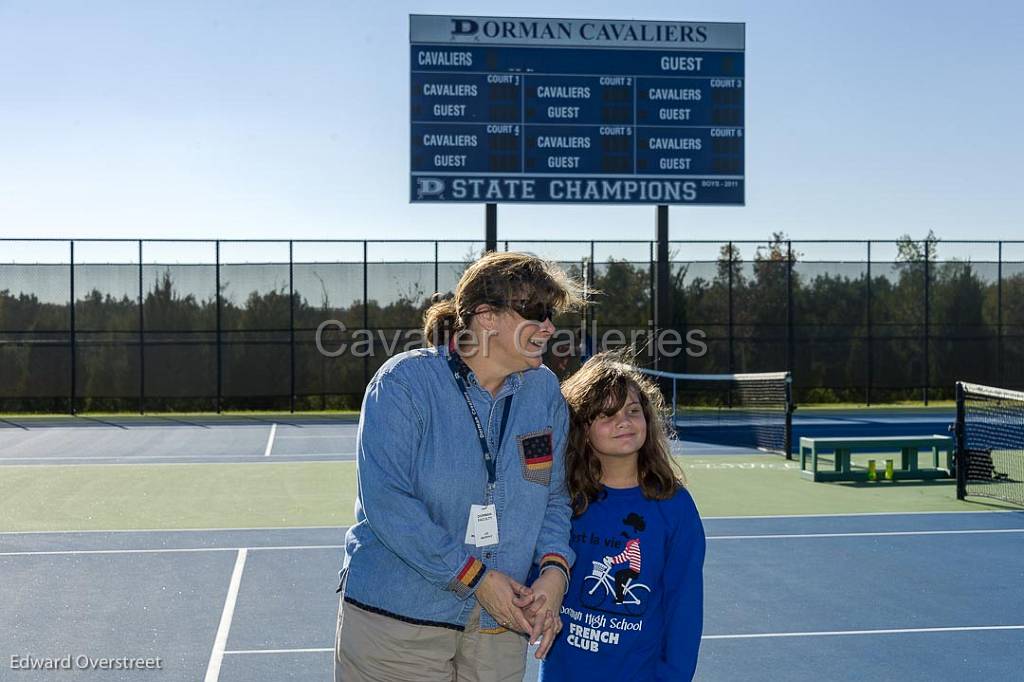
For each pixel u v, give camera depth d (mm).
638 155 20344
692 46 20453
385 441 2740
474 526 2826
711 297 25078
